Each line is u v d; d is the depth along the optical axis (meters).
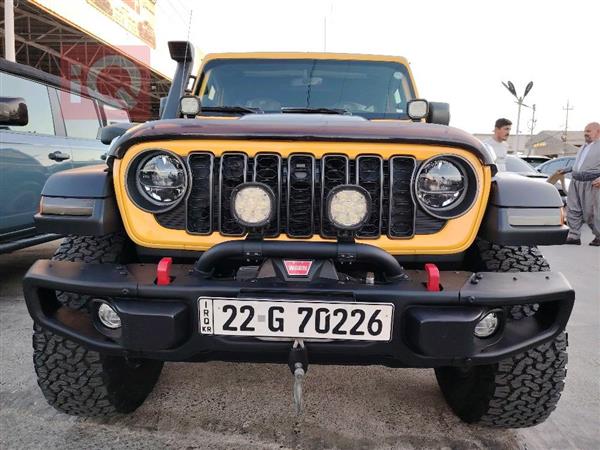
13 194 3.74
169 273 1.64
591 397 2.45
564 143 52.69
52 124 4.41
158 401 2.33
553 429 2.15
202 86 3.17
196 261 1.83
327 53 3.20
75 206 1.77
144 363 2.25
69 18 12.24
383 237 1.78
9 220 3.71
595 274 5.21
